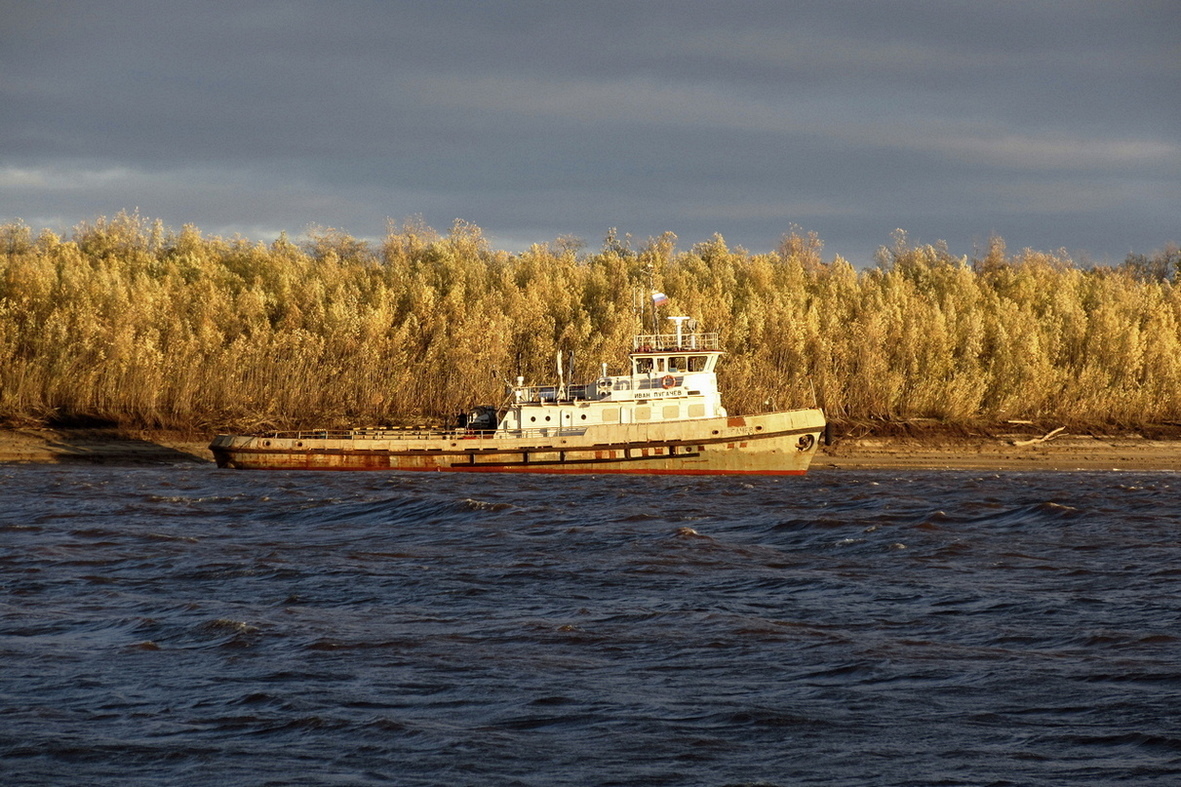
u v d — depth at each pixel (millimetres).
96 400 146625
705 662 46250
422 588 59875
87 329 151625
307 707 40156
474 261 190250
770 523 82875
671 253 199500
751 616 54156
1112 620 53781
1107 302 180250
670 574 64062
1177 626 52531
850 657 46906
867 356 156500
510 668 45094
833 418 151625
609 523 83062
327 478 115250
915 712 40375
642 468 118000
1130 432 155500
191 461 136625
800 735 38031
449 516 86375
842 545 74250
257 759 35531
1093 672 45094
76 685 42344
